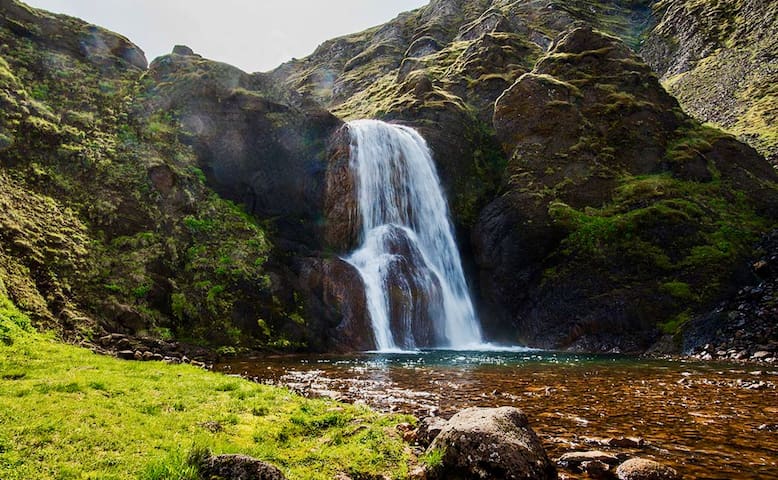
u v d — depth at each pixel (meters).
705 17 95.75
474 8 118.06
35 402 8.80
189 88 38.69
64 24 40.19
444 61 73.94
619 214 36.84
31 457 6.44
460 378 17.91
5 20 35.91
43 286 20.83
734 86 74.25
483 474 6.86
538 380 17.44
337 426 9.45
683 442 9.50
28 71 33.81
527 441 7.43
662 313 30.61
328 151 42.09
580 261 35.03
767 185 40.22
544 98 44.50
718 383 16.61
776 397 14.07
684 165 40.66
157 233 28.36
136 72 41.88
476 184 46.50
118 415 8.61
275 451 7.68
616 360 24.81
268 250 32.59
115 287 23.53
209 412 9.46
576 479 7.46
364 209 40.69
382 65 103.94
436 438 7.74
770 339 25.14
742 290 29.91
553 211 37.78
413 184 44.19
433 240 42.62
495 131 49.12
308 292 31.81
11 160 26.09
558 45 52.09
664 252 33.25
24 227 22.56
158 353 20.58
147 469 6.05
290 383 16.25
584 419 11.38
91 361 14.18
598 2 120.00
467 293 41.75
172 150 34.97
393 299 34.97
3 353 13.35
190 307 25.64
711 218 35.56
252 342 26.27
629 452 8.84
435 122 48.78
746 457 8.58
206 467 5.92
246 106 39.97
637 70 47.97
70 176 27.86
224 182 37.28
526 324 36.03
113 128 33.59
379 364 22.47
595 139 42.59
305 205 40.75
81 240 24.62
